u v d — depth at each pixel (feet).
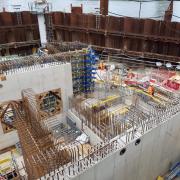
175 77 67.62
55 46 68.90
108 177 27.40
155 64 86.84
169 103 39.34
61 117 56.85
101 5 97.66
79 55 58.13
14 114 42.16
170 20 88.53
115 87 65.00
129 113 49.42
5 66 47.85
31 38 106.52
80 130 50.34
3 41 100.27
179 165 40.24
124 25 89.30
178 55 84.89
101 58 97.40
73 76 59.67
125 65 90.68
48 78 50.80
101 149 26.27
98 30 94.63
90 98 60.08
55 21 103.19
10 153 47.14
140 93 59.93
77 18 98.73
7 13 97.96
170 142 35.55
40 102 51.90
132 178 31.83
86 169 24.14
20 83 47.03
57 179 23.17
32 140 30.94
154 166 35.19
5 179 37.04
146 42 87.71
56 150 28.19
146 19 84.43
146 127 30.22
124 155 27.76
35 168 24.72
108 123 41.91
